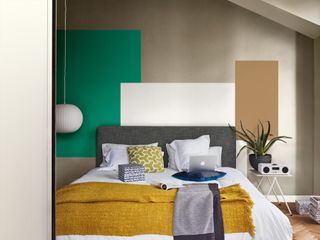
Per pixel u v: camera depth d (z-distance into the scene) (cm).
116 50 484
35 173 107
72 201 265
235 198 268
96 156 479
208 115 482
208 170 362
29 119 106
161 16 483
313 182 476
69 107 439
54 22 111
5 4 105
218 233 254
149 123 484
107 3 483
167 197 272
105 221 253
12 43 106
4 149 105
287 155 479
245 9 479
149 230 254
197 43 481
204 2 481
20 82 106
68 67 485
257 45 479
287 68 479
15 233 106
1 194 105
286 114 479
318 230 364
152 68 483
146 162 416
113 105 486
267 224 256
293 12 407
